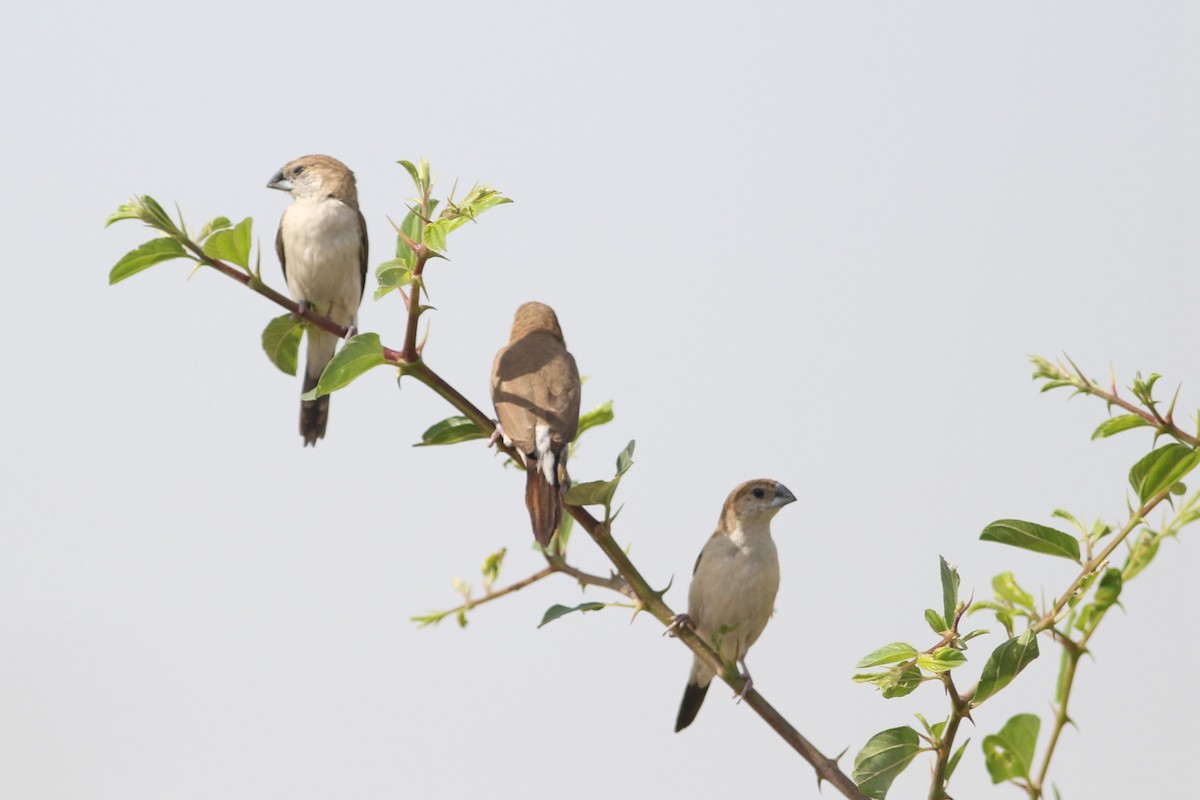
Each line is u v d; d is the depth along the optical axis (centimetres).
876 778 696
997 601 650
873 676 687
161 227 859
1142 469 621
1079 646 521
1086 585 632
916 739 694
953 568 704
